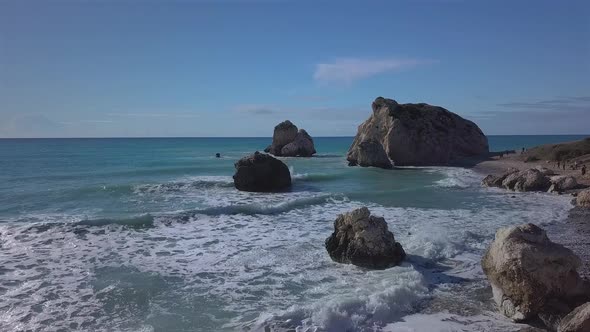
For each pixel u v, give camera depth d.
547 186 25.36
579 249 12.64
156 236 14.48
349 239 11.69
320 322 7.84
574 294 8.03
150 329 7.77
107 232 14.77
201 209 17.94
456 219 17.11
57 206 19.98
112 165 43.09
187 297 9.29
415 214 18.12
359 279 10.30
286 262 11.73
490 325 7.91
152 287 9.86
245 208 18.64
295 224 16.58
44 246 13.05
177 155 62.66
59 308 8.71
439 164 45.28
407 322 8.08
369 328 7.81
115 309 8.69
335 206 20.36
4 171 35.84
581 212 18.64
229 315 8.37
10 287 9.77
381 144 44.91
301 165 45.53
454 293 9.52
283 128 63.25
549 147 46.88
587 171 29.09
